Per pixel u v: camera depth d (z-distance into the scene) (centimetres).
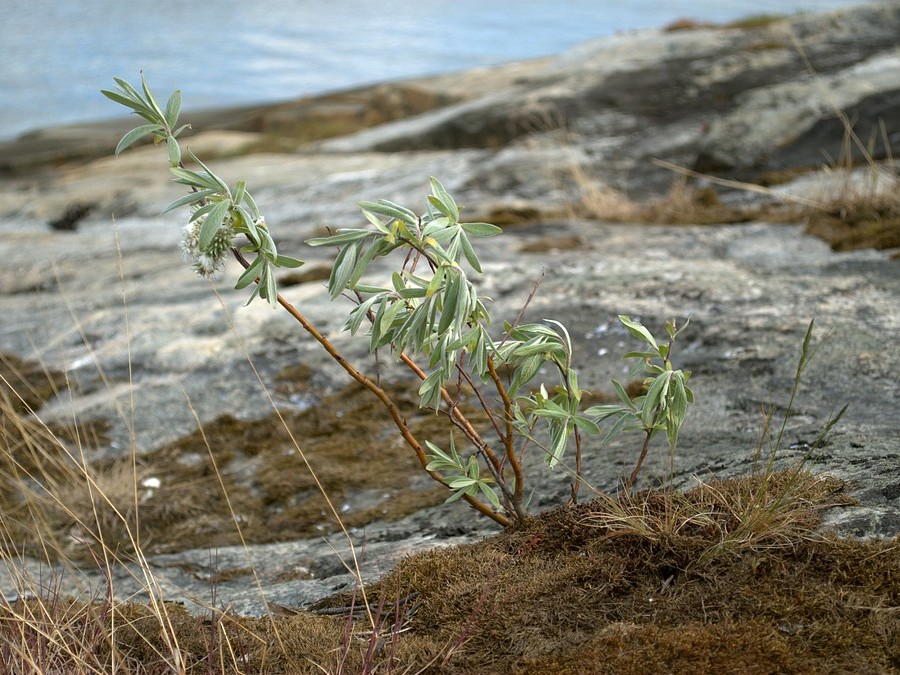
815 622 210
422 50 5316
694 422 375
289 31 6041
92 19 6488
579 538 264
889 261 549
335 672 232
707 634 211
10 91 4025
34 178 1788
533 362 274
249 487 428
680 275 571
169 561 365
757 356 432
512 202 934
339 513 392
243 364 539
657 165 999
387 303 248
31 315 685
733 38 1311
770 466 254
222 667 233
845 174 763
